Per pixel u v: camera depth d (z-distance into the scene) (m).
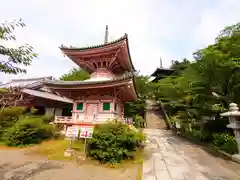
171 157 8.42
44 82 13.34
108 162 7.07
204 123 13.06
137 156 8.27
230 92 10.74
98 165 6.93
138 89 30.66
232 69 10.04
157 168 6.64
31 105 20.34
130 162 7.38
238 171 6.30
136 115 26.42
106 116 12.39
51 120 17.20
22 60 3.43
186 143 12.54
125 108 26.56
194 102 15.16
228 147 8.68
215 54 10.16
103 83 11.48
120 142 7.50
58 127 15.05
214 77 10.97
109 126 8.09
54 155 8.45
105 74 14.20
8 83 31.83
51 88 13.09
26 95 20.20
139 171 6.27
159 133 18.52
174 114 25.92
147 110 32.81
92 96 13.38
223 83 10.91
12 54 3.28
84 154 7.77
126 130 8.08
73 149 9.15
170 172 6.18
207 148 10.66
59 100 21.48
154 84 35.72
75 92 13.66
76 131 8.37
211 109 12.45
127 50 13.66
